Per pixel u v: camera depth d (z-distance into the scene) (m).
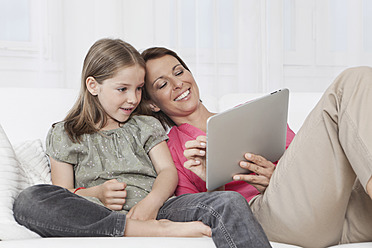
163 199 1.18
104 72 1.34
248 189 1.32
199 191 1.37
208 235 0.93
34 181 1.21
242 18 2.51
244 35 2.51
